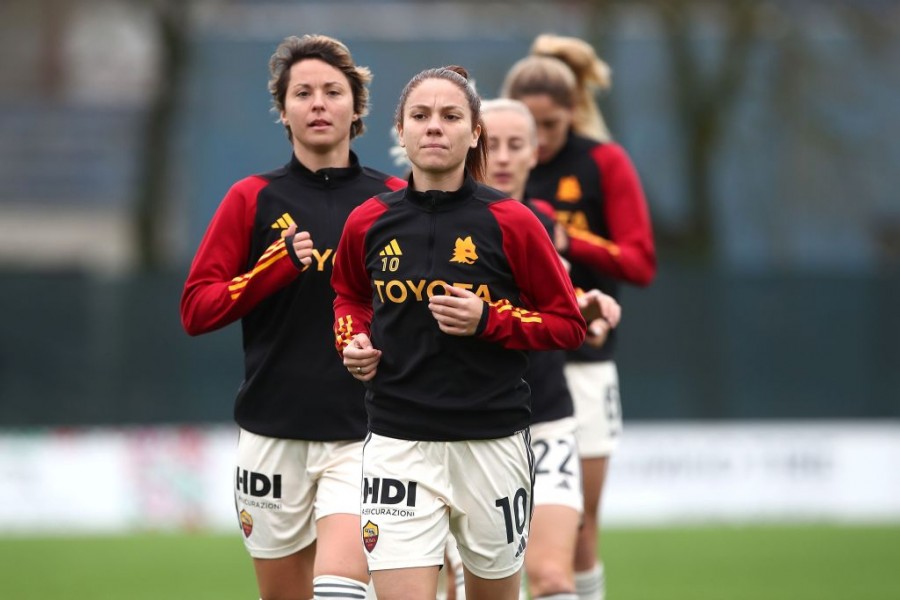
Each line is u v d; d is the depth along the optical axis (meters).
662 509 49.34
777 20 78.38
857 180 81.38
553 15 79.44
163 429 53.50
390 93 80.75
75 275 53.91
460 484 16.17
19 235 99.88
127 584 34.00
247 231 18.70
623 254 22.94
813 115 79.94
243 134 85.56
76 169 100.50
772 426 54.25
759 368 54.22
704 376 54.19
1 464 48.81
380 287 16.22
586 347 23.38
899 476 50.31
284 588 18.98
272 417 18.48
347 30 87.44
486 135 17.22
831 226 81.94
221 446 49.09
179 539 44.28
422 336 16.03
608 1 76.94
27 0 97.94
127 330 53.72
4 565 37.78
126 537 45.03
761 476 49.94
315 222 18.59
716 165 81.31
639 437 49.53
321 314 18.39
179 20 82.94
